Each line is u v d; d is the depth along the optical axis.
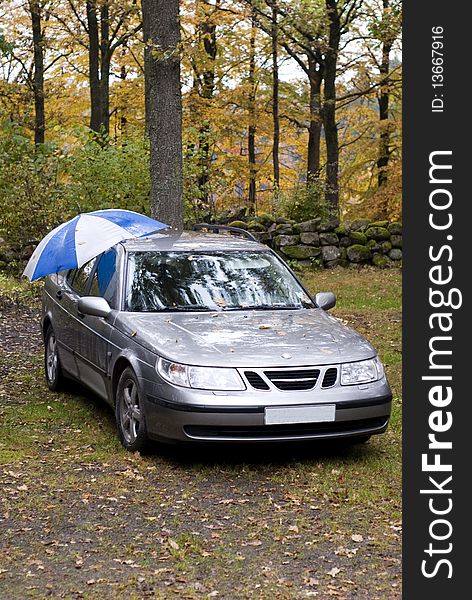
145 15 12.45
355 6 23.95
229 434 5.91
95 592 4.18
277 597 4.14
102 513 5.25
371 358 6.36
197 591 4.19
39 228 16.12
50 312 8.62
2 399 8.29
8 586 4.23
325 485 5.77
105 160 16.22
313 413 5.93
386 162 29.64
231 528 5.02
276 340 6.32
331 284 15.89
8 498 5.49
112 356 6.79
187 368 5.95
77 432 7.15
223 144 29.44
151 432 6.17
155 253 7.46
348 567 4.50
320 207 20.72
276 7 22.25
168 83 12.49
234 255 7.66
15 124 17.20
